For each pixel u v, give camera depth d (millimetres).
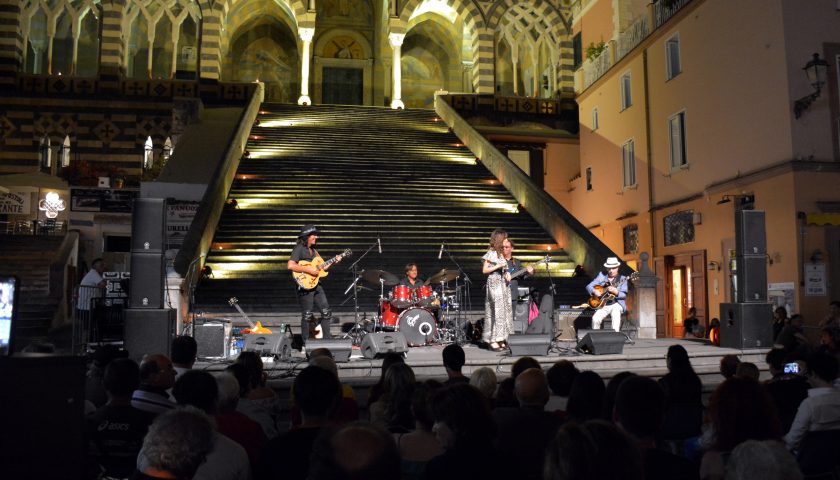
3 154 29625
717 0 20266
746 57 18859
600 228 28797
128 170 30109
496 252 11703
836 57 17516
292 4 35062
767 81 17953
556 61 35188
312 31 35094
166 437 2773
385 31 39281
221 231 18125
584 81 31094
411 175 22984
